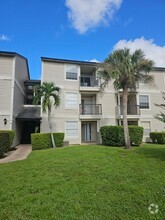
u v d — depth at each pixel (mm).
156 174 6375
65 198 4578
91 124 21422
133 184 5473
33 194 4871
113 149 11766
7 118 15539
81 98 21797
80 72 21469
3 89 15820
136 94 21812
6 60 16328
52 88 15648
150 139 20734
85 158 8906
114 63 13391
